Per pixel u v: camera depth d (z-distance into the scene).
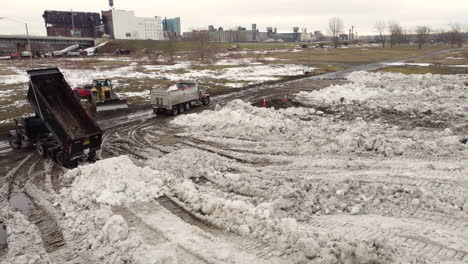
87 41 132.38
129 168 11.48
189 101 26.28
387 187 10.27
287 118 20.16
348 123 19.06
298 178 11.74
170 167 13.16
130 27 198.50
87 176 11.48
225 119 20.42
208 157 13.79
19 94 32.59
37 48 136.88
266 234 7.82
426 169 11.77
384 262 6.36
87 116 15.13
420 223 8.36
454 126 18.23
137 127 21.41
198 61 73.88
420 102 23.89
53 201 10.80
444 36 167.88
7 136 19.77
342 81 39.06
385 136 15.88
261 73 51.53
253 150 15.53
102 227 8.52
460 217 8.53
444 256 6.80
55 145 14.98
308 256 6.84
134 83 40.56
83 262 7.32
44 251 7.86
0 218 9.81
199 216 9.16
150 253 6.95
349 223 8.48
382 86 30.89
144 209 9.74
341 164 12.92
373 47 133.75
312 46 147.12
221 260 6.95
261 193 10.41
